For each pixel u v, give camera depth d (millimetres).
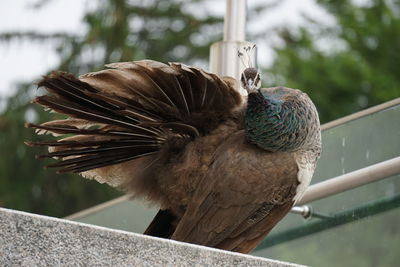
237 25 11961
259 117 9781
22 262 6930
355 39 26625
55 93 9734
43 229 7039
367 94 25234
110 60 25359
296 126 9938
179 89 9789
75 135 10688
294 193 9977
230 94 10047
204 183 9891
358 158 11938
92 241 7164
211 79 9695
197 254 7496
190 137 10258
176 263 7398
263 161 9906
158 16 26562
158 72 9547
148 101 9852
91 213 14609
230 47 11656
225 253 7582
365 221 11695
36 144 10094
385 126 11750
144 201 10570
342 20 27031
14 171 25125
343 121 12273
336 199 11992
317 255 12070
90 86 9594
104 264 7156
